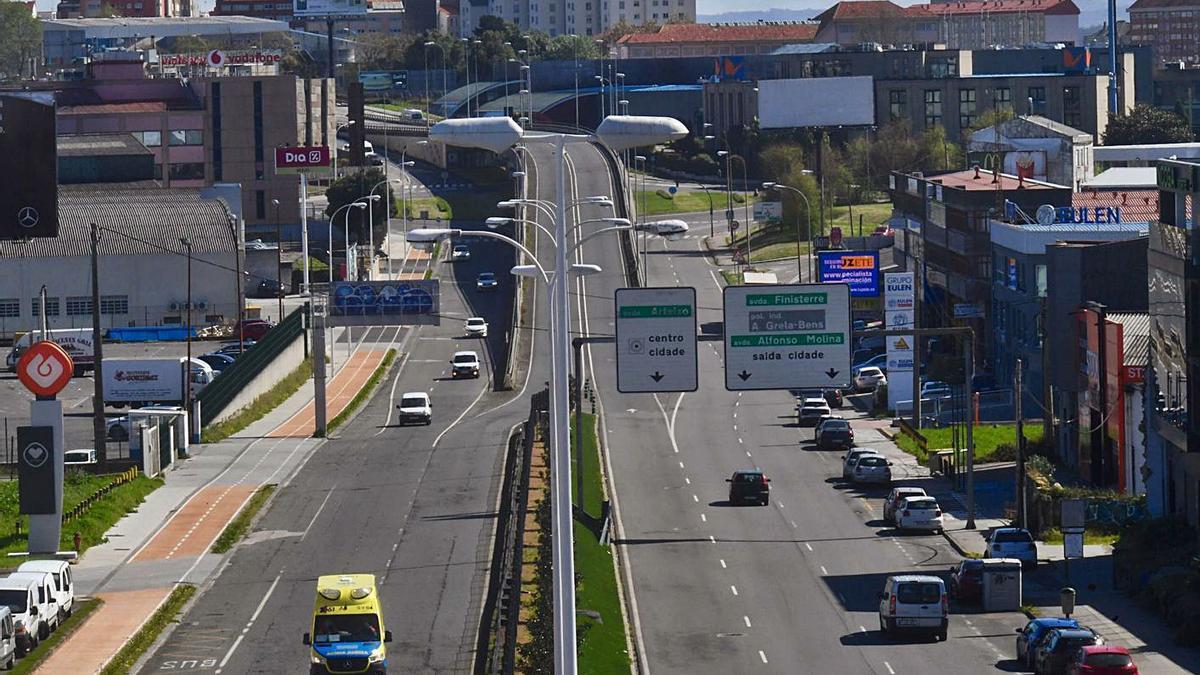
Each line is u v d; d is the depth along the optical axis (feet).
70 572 440.45
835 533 499.10
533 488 530.68
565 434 257.34
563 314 258.98
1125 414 535.60
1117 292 608.19
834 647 371.35
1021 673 344.49
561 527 254.47
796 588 430.61
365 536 489.26
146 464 588.09
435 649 363.15
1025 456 565.94
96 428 598.34
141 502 550.36
